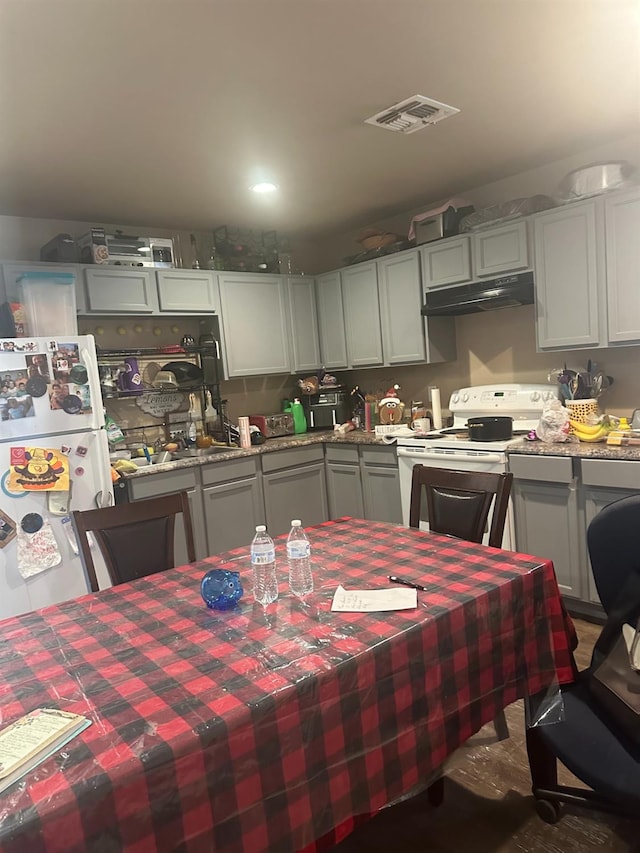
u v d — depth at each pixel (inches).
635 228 105.9
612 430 109.9
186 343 153.8
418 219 144.6
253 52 73.7
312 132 99.9
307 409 175.6
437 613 52.8
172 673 46.3
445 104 93.3
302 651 47.8
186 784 37.6
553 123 105.1
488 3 66.9
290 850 42.6
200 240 163.6
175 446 152.9
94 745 37.7
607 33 74.7
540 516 113.6
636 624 57.8
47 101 81.9
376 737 47.8
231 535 142.6
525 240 122.1
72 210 134.0
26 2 60.3
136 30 66.8
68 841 33.4
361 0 64.8
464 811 67.8
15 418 100.7
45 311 113.5
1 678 48.0
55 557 103.5
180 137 97.4
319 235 179.6
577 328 115.7
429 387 162.1
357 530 82.8
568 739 54.0
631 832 62.7
